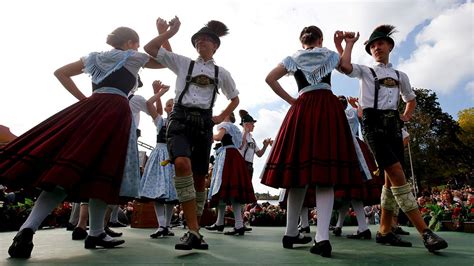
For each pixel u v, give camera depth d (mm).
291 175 2227
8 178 1823
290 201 2475
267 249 2346
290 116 2432
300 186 2221
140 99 3537
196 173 2629
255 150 5570
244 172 4309
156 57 2504
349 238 3525
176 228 5855
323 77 2422
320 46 2578
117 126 2197
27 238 1890
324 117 2283
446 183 34375
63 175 1828
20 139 2014
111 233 3516
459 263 1756
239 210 4109
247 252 2162
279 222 6703
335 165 2143
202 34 2660
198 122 2449
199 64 2607
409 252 2221
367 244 2762
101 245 2404
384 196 2781
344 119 2336
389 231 2752
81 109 2174
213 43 2680
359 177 2227
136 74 2496
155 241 3000
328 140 2209
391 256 2020
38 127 2086
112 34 2561
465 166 33688
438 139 32969
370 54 2965
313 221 7891
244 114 5566
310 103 2365
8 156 1924
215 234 4082
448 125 34156
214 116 2764
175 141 2361
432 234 2227
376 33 2885
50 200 2004
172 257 1914
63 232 3996
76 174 1873
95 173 1993
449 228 4352
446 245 2133
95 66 2334
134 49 2623
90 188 1952
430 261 1827
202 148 2520
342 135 2258
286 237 2451
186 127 2418
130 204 8500
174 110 2488
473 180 33219
